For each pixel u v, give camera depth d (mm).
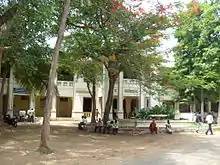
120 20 19766
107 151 15172
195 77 29531
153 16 20391
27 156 13109
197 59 29750
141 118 29594
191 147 16672
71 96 42656
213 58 28375
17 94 39219
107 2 19562
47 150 13961
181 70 31141
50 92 14133
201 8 28297
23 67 21453
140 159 13016
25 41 17578
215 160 12836
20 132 21969
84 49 22891
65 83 42438
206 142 18797
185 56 31031
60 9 17875
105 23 21172
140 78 24078
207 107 42125
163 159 13008
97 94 42719
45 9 15586
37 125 29281
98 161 12547
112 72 24031
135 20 20125
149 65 22812
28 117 36344
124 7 19531
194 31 29578
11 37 16969
